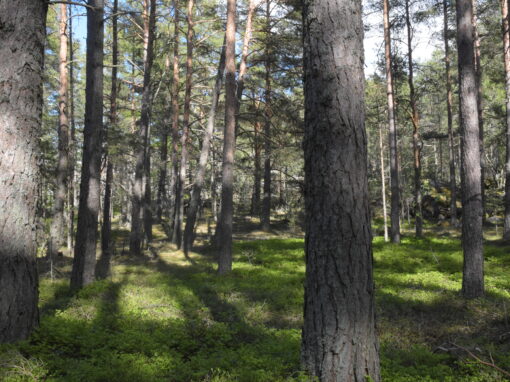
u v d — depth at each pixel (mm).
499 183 40219
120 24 22859
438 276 13594
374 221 35062
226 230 15102
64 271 15461
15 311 5441
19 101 5629
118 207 52781
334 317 4102
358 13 4492
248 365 5035
